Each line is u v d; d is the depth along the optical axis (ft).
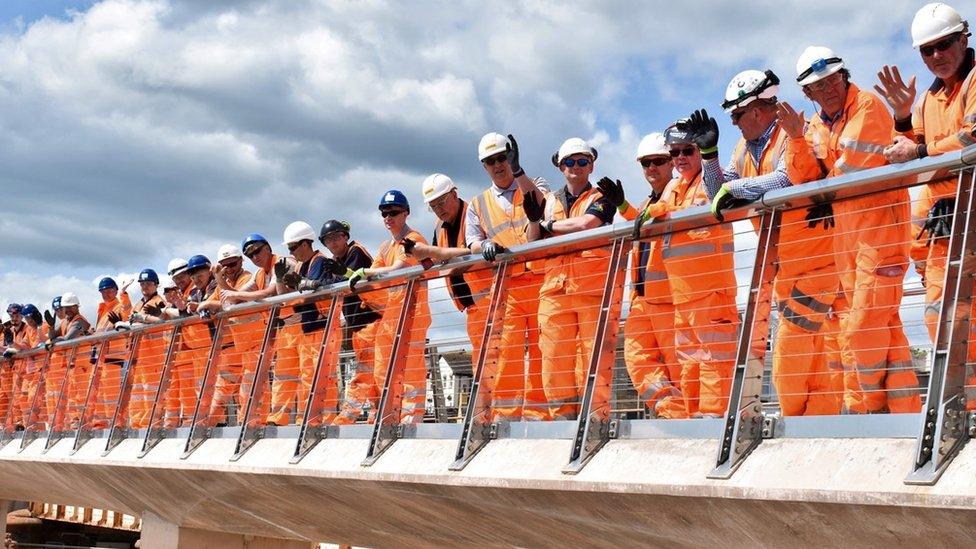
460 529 26.63
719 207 19.45
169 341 39.29
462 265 25.54
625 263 21.68
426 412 30.78
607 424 21.20
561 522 22.67
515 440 23.12
